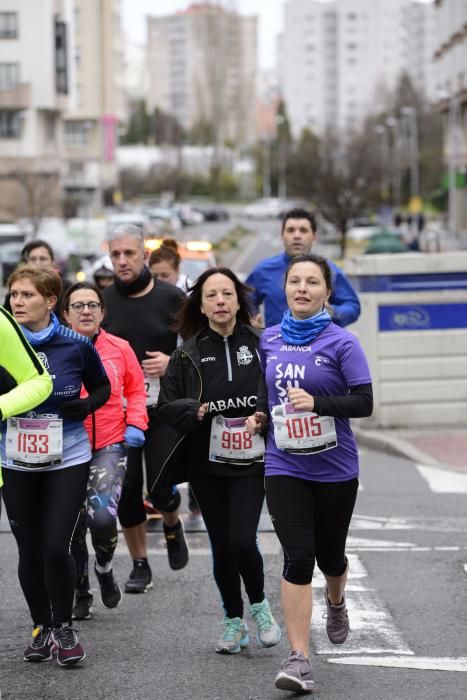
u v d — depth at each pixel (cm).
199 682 1065
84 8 17125
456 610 1315
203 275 1157
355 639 1205
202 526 1708
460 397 2611
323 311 1080
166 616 1303
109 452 1266
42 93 13900
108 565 1270
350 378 1055
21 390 1062
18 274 1127
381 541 1661
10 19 13812
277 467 1062
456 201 13950
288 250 1727
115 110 17988
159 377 1404
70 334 1141
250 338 1158
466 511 1864
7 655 1164
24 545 1131
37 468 1109
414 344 2591
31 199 12225
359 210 10294
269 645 1140
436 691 1031
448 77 14488
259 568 1128
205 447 1152
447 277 2583
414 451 2372
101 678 1082
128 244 1422
